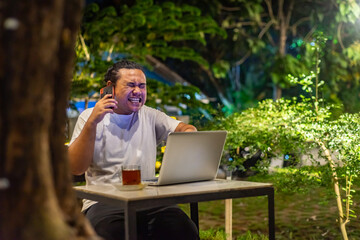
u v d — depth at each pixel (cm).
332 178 380
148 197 216
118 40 868
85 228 145
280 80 1426
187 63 1798
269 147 403
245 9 1567
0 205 127
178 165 259
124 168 241
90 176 307
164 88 812
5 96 124
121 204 215
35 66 123
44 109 128
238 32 1628
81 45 761
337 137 372
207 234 427
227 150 426
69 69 147
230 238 396
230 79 1886
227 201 397
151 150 315
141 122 314
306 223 548
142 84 308
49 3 124
